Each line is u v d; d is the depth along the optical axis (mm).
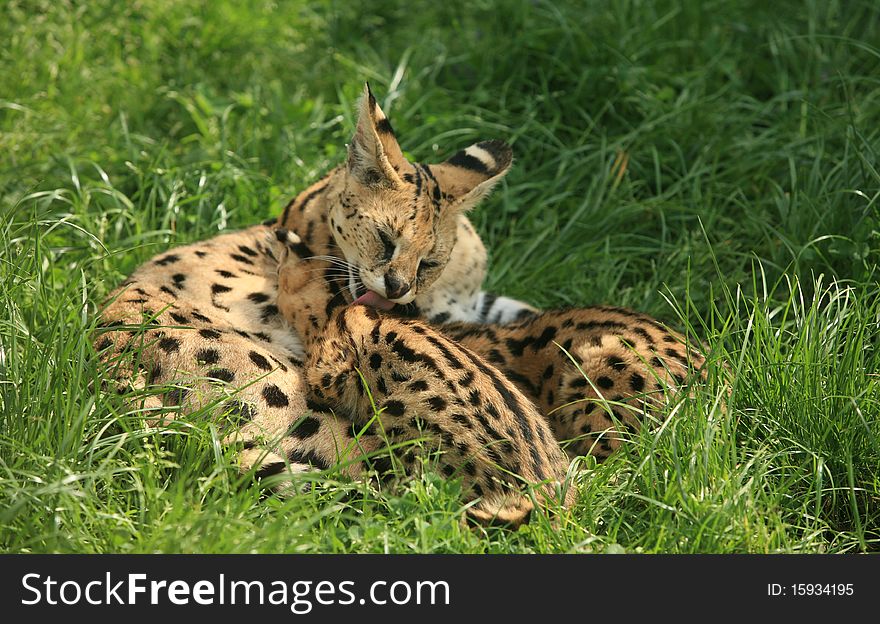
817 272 11180
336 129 14023
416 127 13750
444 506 7777
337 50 15750
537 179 13414
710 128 13523
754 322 9758
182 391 8586
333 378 8961
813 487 8359
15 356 8164
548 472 8289
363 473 8211
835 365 8852
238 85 14859
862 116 13109
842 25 14984
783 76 13969
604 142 13148
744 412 8812
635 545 7676
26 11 15250
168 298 9648
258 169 13102
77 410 7949
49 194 11969
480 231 12594
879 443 8500
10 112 13648
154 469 7762
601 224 12562
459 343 9547
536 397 9758
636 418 8961
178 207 12062
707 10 15297
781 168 12914
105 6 15469
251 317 9875
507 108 14367
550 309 10695
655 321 9805
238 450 8156
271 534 7105
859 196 11602
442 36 15516
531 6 15242
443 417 8336
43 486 7324
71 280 9906
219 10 15555
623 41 14414
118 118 14078
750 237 12203
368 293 10008
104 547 7137
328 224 10562
